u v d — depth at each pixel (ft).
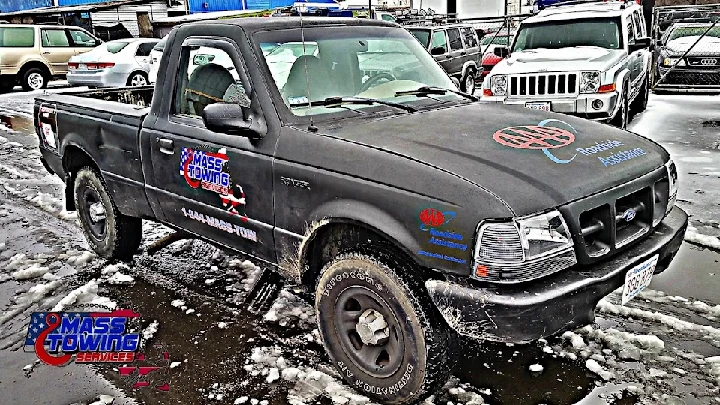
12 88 51.16
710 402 8.78
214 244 11.60
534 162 8.36
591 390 9.18
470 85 45.60
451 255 7.66
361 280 8.65
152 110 12.10
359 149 8.76
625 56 27.89
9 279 13.84
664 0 64.90
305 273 9.87
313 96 10.39
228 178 10.41
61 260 14.94
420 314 8.07
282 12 14.55
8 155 27.07
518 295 7.41
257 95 9.91
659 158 9.62
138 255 15.15
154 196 12.34
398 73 12.05
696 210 16.80
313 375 9.82
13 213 18.89
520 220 7.40
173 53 11.66
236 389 9.56
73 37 52.21
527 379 9.52
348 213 8.54
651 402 8.82
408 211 7.99
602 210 8.23
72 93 16.44
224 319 11.83
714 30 38.09
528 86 26.20
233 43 10.42
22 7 72.69
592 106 24.94
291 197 9.39
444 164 8.13
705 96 37.27
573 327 7.86
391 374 8.71
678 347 10.19
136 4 71.36
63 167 15.10
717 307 11.44
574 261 7.89
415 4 98.48
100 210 14.70
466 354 10.19
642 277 8.68
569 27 30.45
